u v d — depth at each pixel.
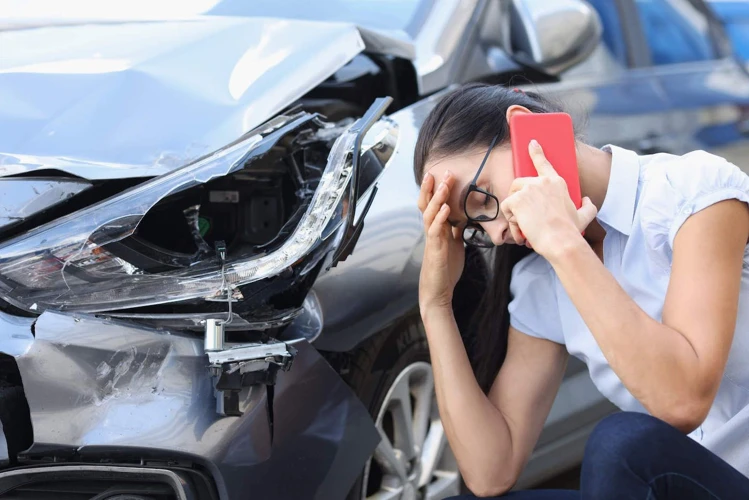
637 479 1.28
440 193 1.53
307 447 1.69
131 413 1.50
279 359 1.56
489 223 1.53
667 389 1.35
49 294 1.54
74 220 1.58
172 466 1.52
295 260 1.61
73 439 1.47
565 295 1.67
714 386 1.36
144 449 1.50
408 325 2.04
